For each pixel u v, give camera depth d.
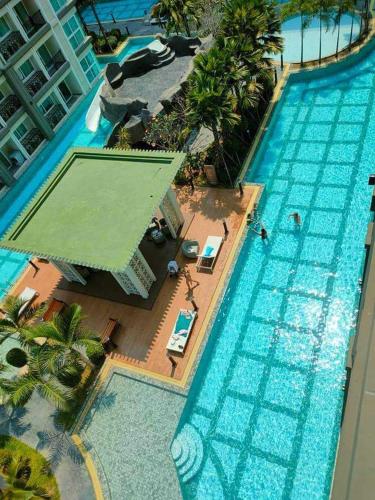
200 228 23.50
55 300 22.16
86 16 50.50
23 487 14.69
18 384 16.17
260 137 27.50
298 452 15.55
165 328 19.94
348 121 26.70
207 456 16.17
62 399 15.91
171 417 17.30
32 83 31.83
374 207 11.29
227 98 22.11
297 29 35.34
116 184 20.95
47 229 20.03
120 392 18.44
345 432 6.64
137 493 15.80
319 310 18.92
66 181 22.12
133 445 16.94
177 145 26.44
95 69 38.59
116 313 21.16
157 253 22.95
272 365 17.88
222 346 19.02
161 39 36.50
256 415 16.75
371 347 7.43
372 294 8.36
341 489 6.08
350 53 30.23
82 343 16.81
